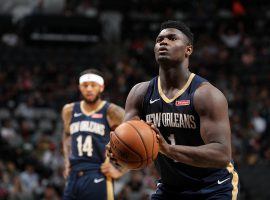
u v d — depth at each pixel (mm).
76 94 16594
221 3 24297
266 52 20906
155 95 4441
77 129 6996
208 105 4168
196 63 19594
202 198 4418
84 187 6828
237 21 22875
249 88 18375
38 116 15828
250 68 19812
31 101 16125
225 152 4023
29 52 19875
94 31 20750
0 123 15117
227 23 22734
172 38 4301
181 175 4418
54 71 18484
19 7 22938
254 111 16078
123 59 19750
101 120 6941
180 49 4289
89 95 6898
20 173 11984
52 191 10453
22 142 13727
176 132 4352
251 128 15039
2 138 13328
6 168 11992
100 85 6961
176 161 4375
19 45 20750
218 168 4344
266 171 13641
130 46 21000
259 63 20141
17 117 15508
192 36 4441
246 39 21625
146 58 20266
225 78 18594
